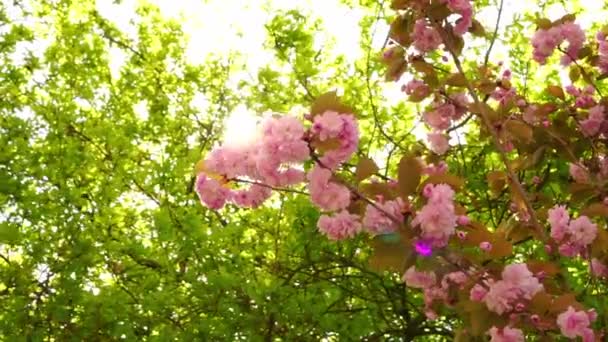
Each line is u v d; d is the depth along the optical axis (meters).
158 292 6.14
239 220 7.45
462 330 3.50
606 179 4.48
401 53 4.16
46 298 6.41
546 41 4.75
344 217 2.99
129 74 9.42
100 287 6.61
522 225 3.99
